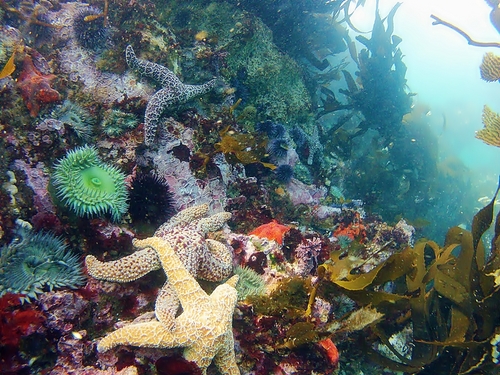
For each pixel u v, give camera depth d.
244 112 1.32
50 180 0.73
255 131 1.29
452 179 2.44
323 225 1.23
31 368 0.54
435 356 0.71
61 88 0.88
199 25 1.34
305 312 0.67
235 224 1.01
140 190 0.75
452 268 0.77
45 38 0.95
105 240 0.69
